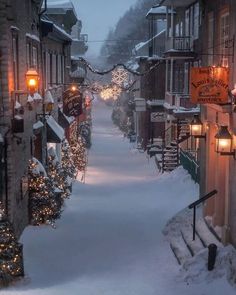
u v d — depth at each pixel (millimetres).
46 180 16453
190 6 29500
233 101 10961
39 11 19203
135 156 36906
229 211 12148
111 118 80375
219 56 13391
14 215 13383
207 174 14539
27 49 15984
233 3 11672
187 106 28641
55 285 10883
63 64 27156
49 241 14336
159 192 21922
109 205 19250
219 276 10703
